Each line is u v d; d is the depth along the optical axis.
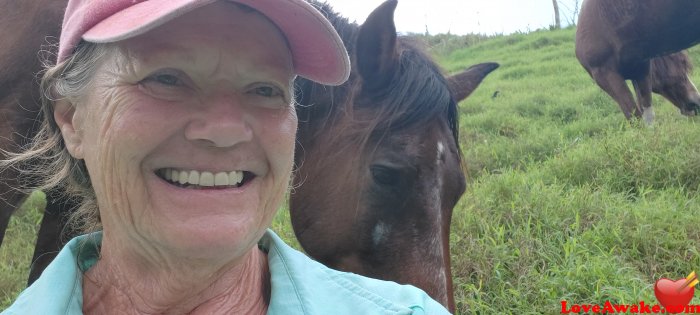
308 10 0.32
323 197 0.71
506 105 2.46
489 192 1.32
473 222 1.17
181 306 0.36
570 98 2.47
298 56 0.35
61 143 0.39
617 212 1.17
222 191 0.32
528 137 1.92
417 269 0.65
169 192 0.32
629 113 2.07
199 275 0.34
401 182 0.66
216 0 0.30
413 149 0.66
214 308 0.36
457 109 0.74
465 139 2.04
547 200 1.24
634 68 2.10
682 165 1.37
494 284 0.98
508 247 1.08
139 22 0.29
